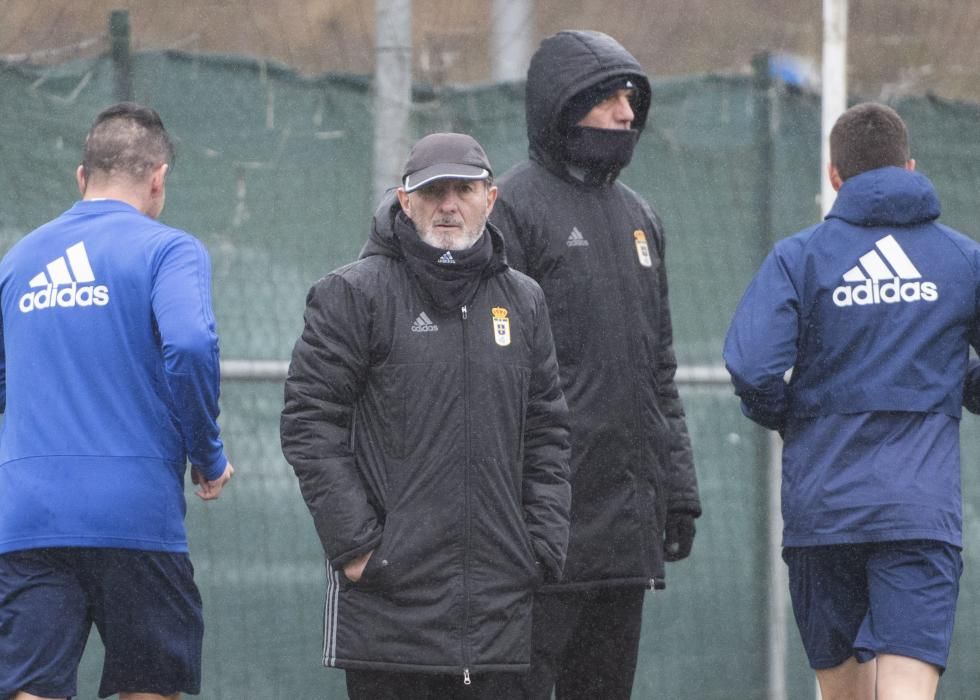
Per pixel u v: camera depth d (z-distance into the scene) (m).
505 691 13.86
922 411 14.83
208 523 18.36
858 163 15.39
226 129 18.34
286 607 18.61
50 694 13.62
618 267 15.62
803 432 15.24
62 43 18.75
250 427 18.48
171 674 14.02
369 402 13.45
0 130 17.64
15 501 13.57
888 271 14.98
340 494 13.12
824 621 15.39
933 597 14.57
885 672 14.56
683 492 16.31
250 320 18.38
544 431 14.00
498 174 19.20
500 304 13.68
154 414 13.73
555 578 13.81
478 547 13.30
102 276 13.76
